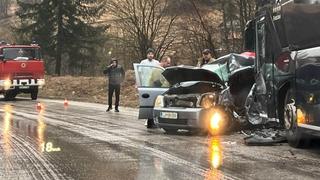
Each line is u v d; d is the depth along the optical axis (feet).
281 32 34.42
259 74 38.99
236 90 41.91
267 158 29.78
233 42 114.73
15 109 68.54
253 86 40.19
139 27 139.54
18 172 26.27
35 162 28.94
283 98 35.47
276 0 35.42
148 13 138.72
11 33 187.01
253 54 43.57
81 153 31.83
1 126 46.96
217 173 25.75
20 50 92.79
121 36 144.05
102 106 75.25
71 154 31.50
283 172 25.84
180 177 24.91
